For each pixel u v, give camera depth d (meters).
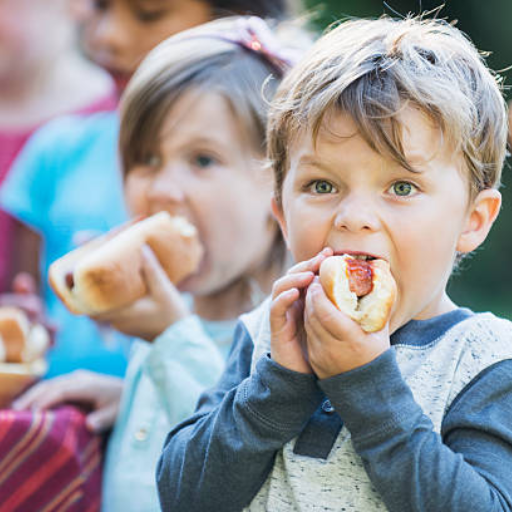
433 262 2.17
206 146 3.35
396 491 2.01
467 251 2.32
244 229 3.37
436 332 2.26
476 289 8.10
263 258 3.44
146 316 3.20
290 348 2.15
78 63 5.51
